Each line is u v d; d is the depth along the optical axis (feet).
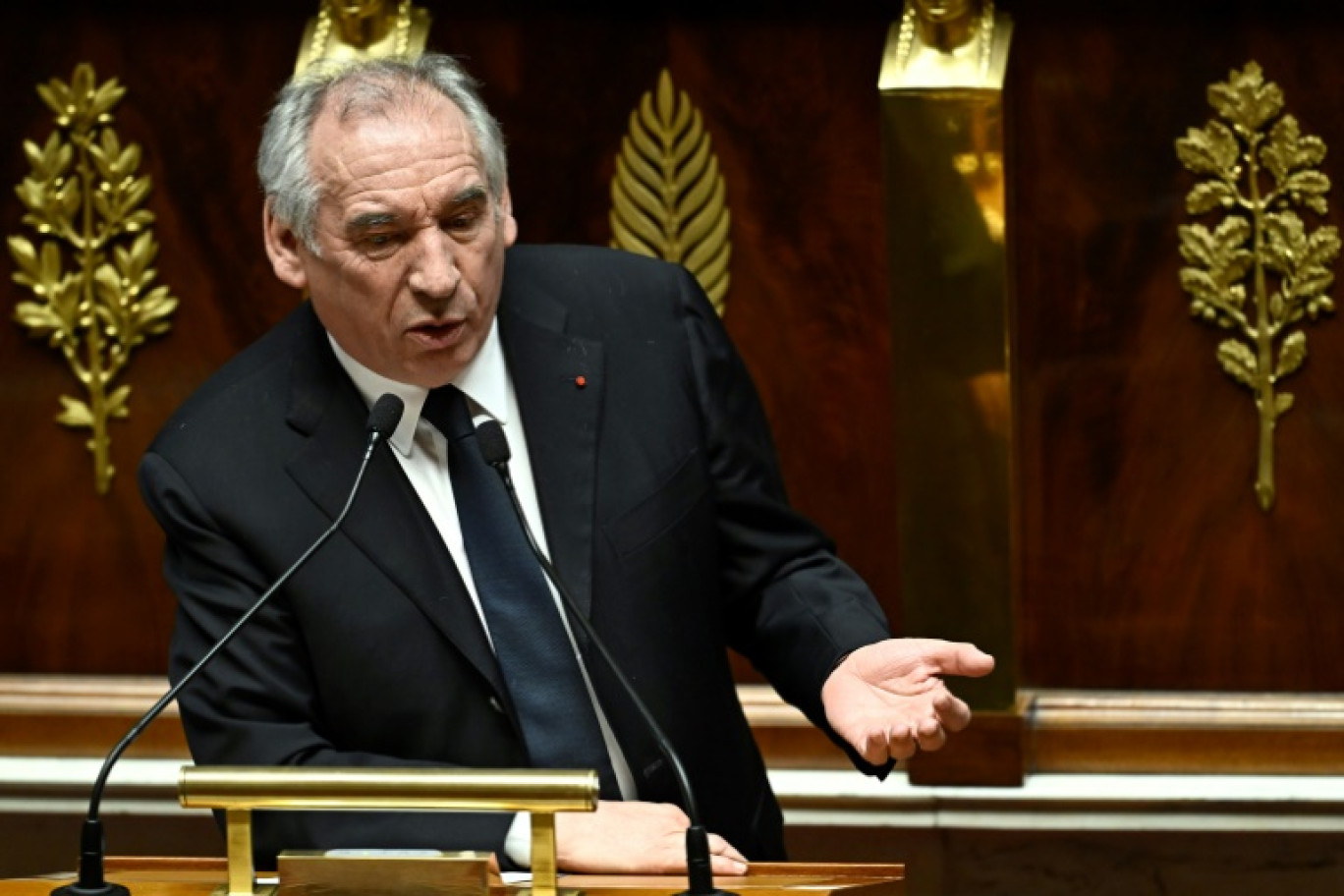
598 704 27.96
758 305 40.86
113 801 41.19
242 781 22.00
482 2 40.68
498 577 27.61
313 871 22.00
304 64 39.22
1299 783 39.11
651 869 23.85
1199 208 39.27
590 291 29.45
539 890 21.86
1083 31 39.24
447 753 27.32
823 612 28.14
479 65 40.86
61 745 42.32
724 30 40.32
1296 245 39.04
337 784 21.72
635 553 27.96
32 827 41.37
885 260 40.32
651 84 40.57
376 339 26.68
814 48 40.14
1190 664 40.19
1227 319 39.40
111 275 42.11
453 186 25.98
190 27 41.45
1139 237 39.52
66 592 42.86
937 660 26.18
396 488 27.66
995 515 38.32
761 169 40.55
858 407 40.78
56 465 42.65
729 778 28.73
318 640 27.17
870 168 40.22
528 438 28.17
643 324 29.27
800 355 40.86
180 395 42.34
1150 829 38.70
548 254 29.91
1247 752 39.63
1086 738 40.01
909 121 37.55
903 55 37.86
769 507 29.19
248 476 27.66
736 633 29.73
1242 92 38.91
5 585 42.96
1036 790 39.14
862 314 40.60
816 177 40.40
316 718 27.55
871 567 41.06
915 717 25.11
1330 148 38.81
